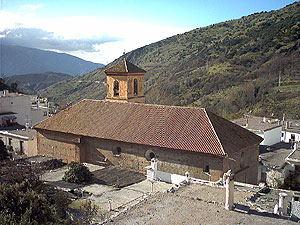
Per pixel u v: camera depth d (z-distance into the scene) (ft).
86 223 71.51
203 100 330.13
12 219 59.21
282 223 59.31
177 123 110.93
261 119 208.23
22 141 172.65
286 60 359.25
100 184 101.60
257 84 326.24
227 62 409.90
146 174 109.50
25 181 85.56
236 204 67.10
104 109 132.57
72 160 130.00
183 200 70.38
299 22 426.51
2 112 225.76
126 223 59.47
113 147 119.03
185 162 102.37
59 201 81.71
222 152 94.43
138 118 120.06
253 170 115.65
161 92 389.80
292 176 143.33
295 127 213.66
